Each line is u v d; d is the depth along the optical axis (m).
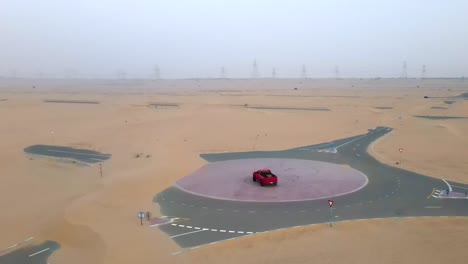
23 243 34.72
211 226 37.44
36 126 102.50
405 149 74.94
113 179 54.28
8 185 52.16
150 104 160.88
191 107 146.50
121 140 83.69
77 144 80.69
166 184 51.53
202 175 56.19
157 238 34.81
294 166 61.72
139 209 42.19
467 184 51.06
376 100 183.88
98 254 32.12
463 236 35.03
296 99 189.62
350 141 84.00
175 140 82.94
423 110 141.12
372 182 52.22
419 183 51.56
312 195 46.66
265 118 116.44
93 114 125.94
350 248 32.88
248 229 36.69
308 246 33.28
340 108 147.88
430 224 37.75
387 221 38.50
